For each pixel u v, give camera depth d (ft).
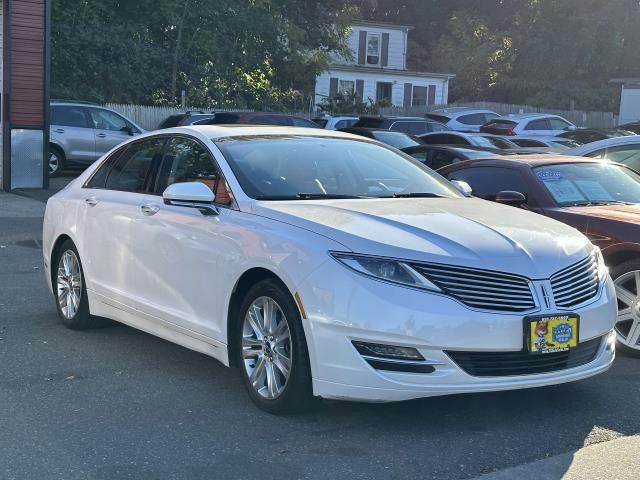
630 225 20.56
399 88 144.15
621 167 25.59
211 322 17.17
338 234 15.01
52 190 53.62
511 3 165.27
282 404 15.53
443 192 19.79
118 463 13.67
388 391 14.21
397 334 14.03
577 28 150.00
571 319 15.06
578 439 15.03
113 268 20.35
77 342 21.18
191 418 15.81
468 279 14.48
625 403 17.04
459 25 166.50
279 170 18.39
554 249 15.75
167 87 95.04
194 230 17.63
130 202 20.10
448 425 15.62
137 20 95.91
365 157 20.17
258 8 99.86
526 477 13.37
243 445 14.51
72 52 84.48
